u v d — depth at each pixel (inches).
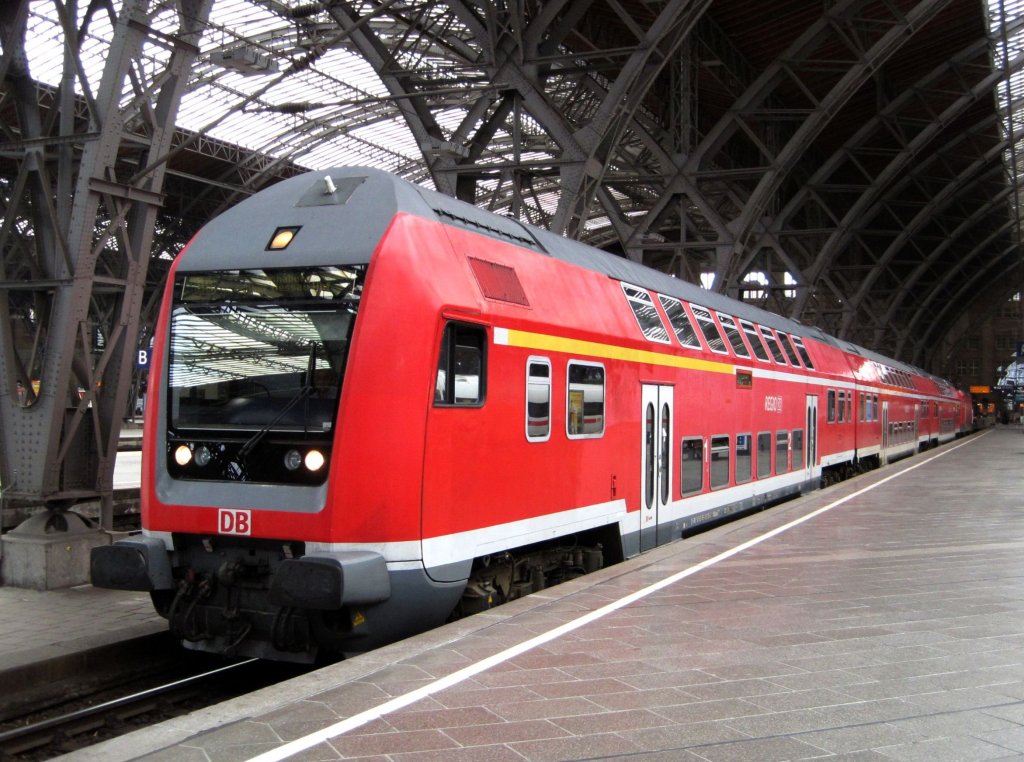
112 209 395.2
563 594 321.7
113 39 386.6
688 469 490.0
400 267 277.4
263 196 319.3
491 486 307.9
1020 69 1513.3
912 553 423.5
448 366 288.7
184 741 174.1
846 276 2549.2
